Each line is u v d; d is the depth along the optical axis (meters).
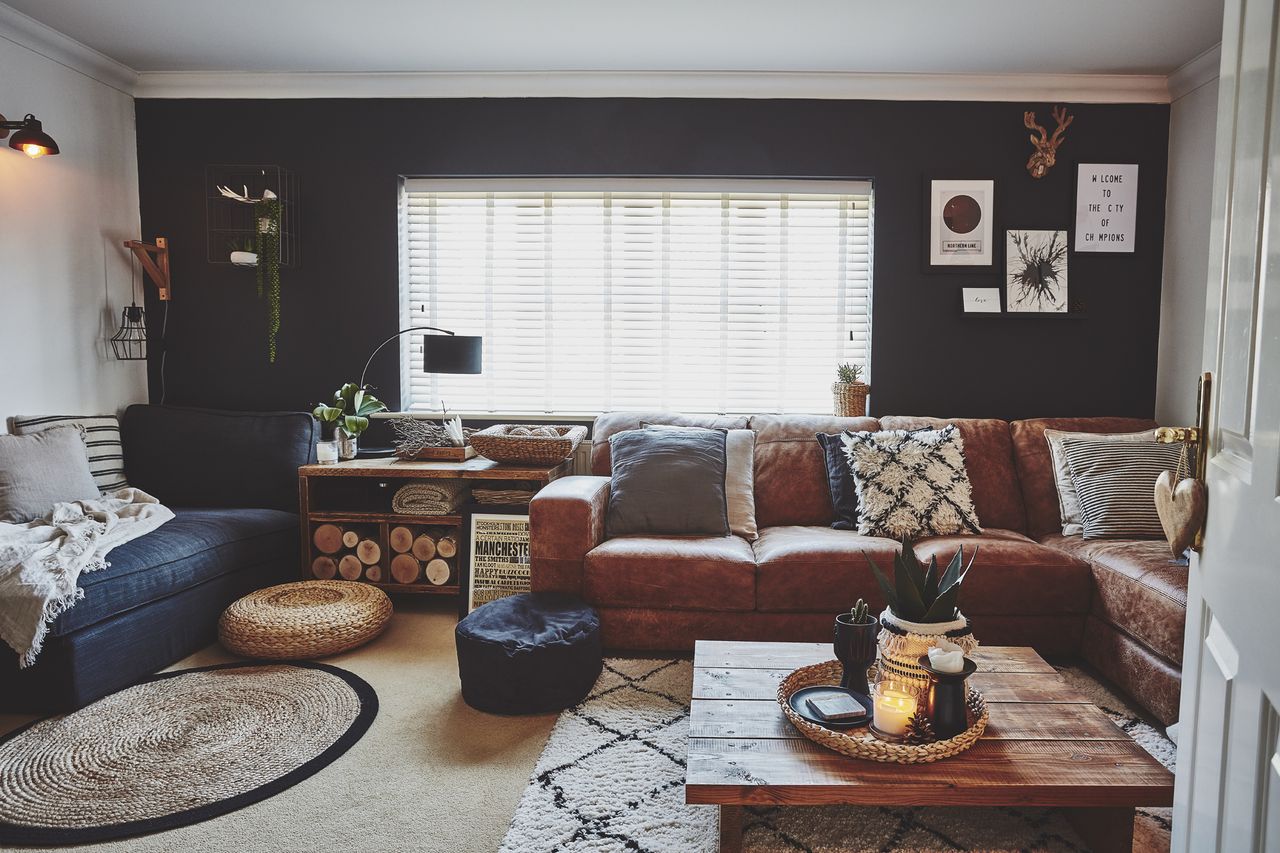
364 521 3.56
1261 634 0.80
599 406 4.21
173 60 3.81
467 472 3.45
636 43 3.55
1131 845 1.65
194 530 3.11
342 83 3.99
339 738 2.32
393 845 1.80
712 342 4.18
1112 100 3.88
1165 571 2.48
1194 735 1.04
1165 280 3.90
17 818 1.89
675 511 3.20
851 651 1.89
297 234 4.11
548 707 2.50
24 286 3.43
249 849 1.79
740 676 2.07
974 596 2.80
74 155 3.69
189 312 4.16
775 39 3.48
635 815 1.90
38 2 3.18
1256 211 0.87
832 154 3.96
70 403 3.67
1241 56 0.94
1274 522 0.77
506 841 1.79
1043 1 3.08
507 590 3.43
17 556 2.53
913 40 3.47
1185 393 3.72
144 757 2.19
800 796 1.54
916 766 1.60
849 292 4.14
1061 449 3.40
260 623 2.89
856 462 3.31
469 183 4.09
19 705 2.46
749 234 4.13
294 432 3.79
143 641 2.75
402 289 4.17
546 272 4.19
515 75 3.93
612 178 4.05
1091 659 2.77
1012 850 1.78
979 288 3.95
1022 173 3.93
